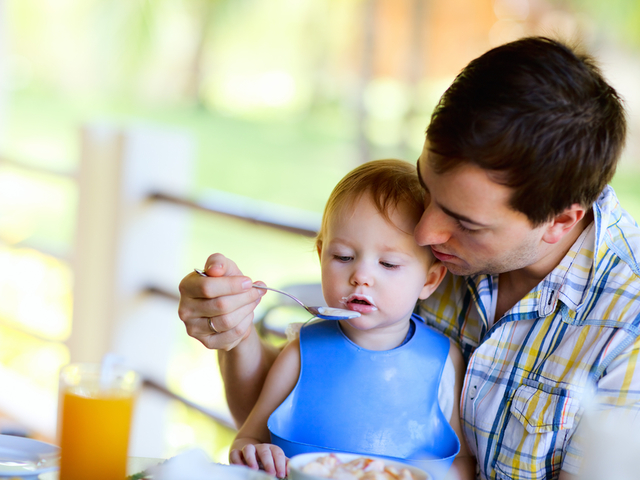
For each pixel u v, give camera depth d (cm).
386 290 113
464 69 95
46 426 289
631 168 1052
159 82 1455
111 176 247
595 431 71
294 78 1449
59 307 383
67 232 671
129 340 253
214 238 977
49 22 1387
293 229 184
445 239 99
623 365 96
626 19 966
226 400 128
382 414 113
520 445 104
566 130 89
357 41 1320
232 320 103
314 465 77
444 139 91
